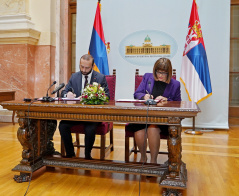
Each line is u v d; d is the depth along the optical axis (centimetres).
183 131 518
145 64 560
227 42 525
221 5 524
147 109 212
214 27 528
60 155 282
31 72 623
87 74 315
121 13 563
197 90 490
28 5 627
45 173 275
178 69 548
